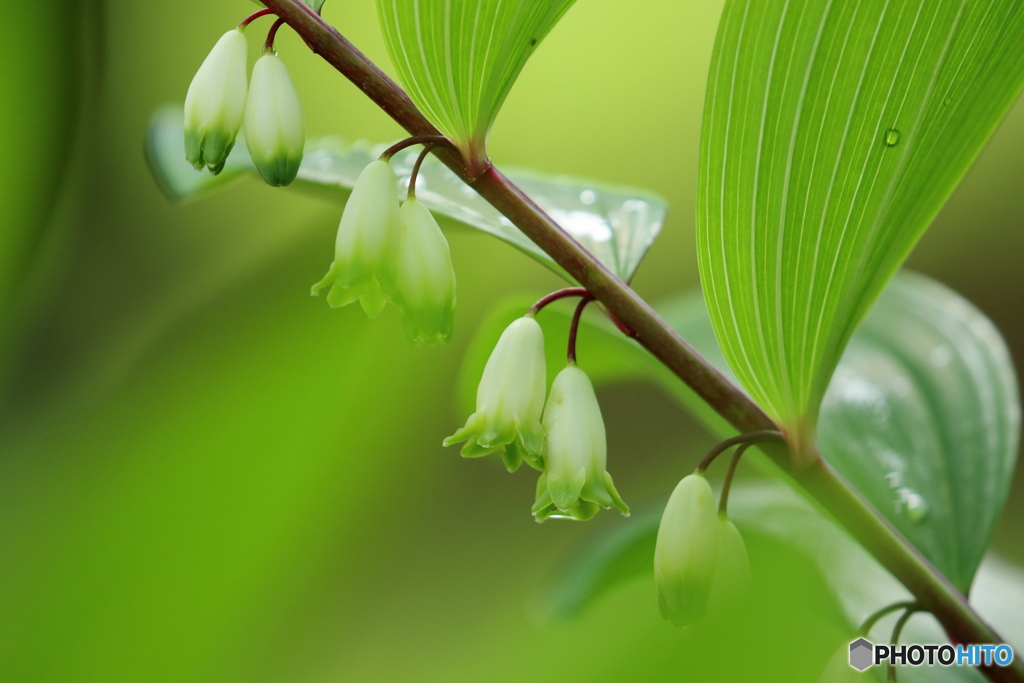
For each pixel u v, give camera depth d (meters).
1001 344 0.53
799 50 0.44
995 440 0.51
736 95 0.45
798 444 0.47
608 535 0.55
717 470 0.68
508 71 0.45
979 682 0.49
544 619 0.53
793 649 0.29
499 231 0.47
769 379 0.46
